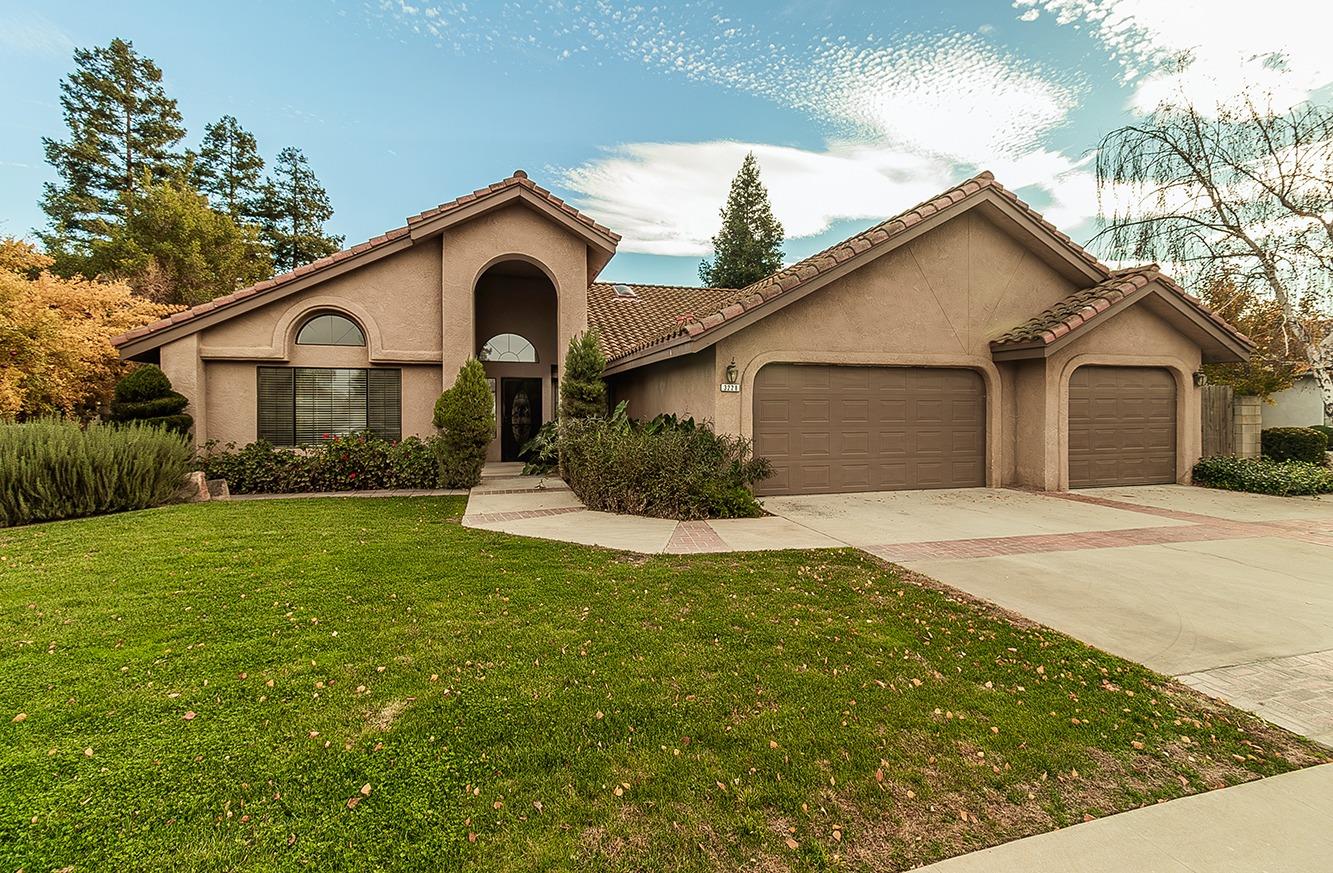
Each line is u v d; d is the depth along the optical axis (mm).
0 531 8523
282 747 3236
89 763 3074
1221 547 7895
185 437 12453
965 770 3117
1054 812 2816
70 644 4535
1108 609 5531
